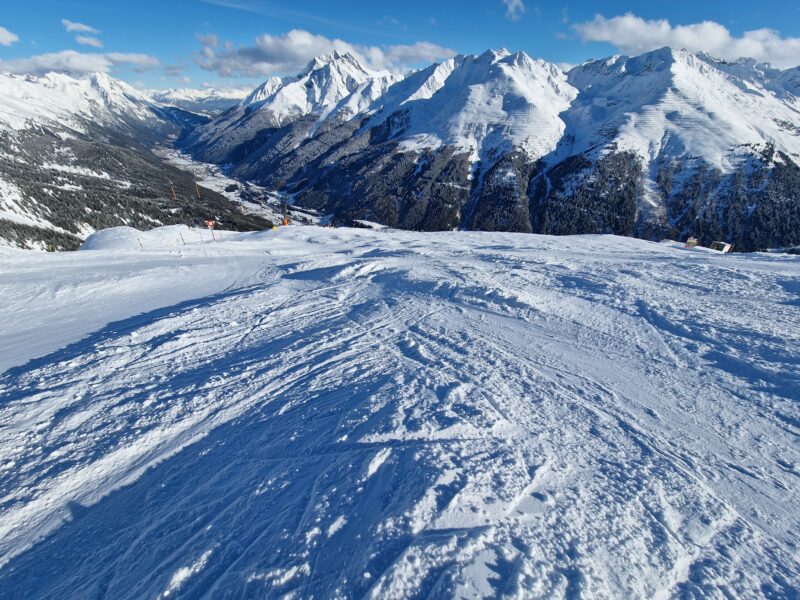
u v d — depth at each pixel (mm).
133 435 5625
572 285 11750
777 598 3055
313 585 3104
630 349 7570
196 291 14727
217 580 3318
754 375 6348
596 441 4914
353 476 4242
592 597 2941
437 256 19625
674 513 3830
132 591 3412
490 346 7906
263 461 4836
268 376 7043
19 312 12086
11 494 4711
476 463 4320
